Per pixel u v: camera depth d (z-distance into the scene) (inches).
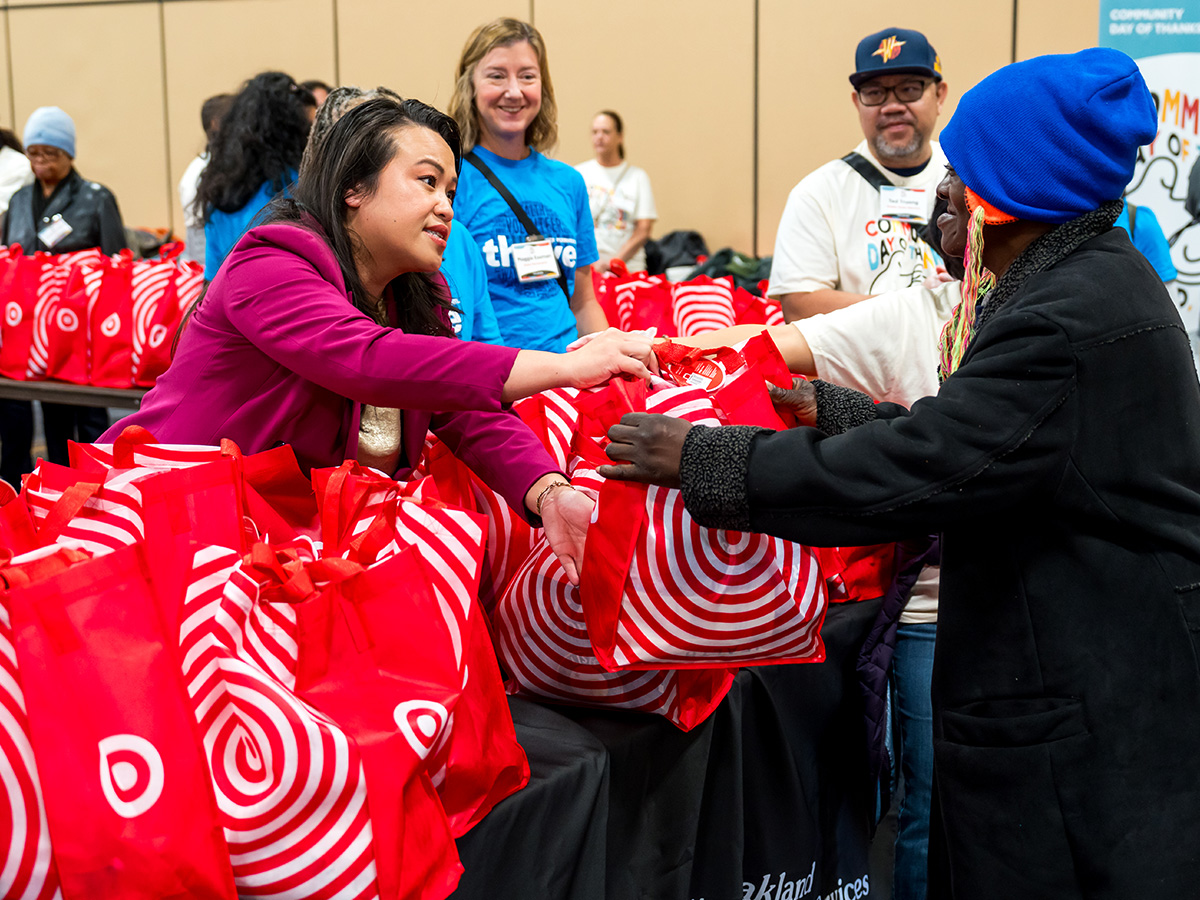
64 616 35.8
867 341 67.4
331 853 37.4
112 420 216.1
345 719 39.3
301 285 50.0
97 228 180.2
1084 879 43.5
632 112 276.4
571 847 49.3
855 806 75.0
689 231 270.5
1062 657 43.8
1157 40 136.2
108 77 323.0
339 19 297.1
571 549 53.1
